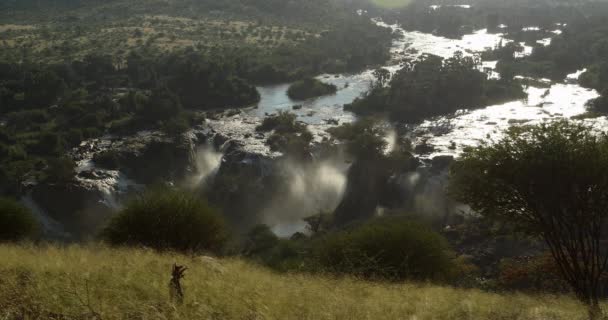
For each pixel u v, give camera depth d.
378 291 17.83
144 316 11.29
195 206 31.14
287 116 106.00
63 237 74.00
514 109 113.12
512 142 22.70
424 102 112.38
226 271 18.31
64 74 126.75
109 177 83.00
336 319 13.14
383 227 28.55
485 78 129.25
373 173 85.94
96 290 12.91
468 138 95.56
